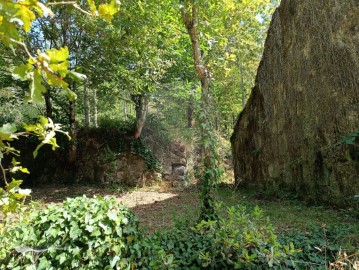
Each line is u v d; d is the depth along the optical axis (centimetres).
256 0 656
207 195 445
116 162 1218
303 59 734
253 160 1038
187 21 521
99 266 311
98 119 1399
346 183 601
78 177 1224
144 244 339
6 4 69
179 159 1312
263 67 955
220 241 343
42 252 304
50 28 899
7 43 75
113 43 785
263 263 336
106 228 313
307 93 721
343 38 614
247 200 800
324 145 664
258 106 1005
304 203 693
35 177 1212
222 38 643
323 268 343
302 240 402
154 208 775
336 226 452
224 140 1559
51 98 1091
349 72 597
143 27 714
